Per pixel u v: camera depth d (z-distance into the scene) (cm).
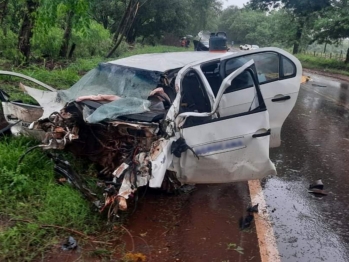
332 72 3016
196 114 468
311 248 425
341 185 608
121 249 397
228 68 578
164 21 3519
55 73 1026
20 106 585
